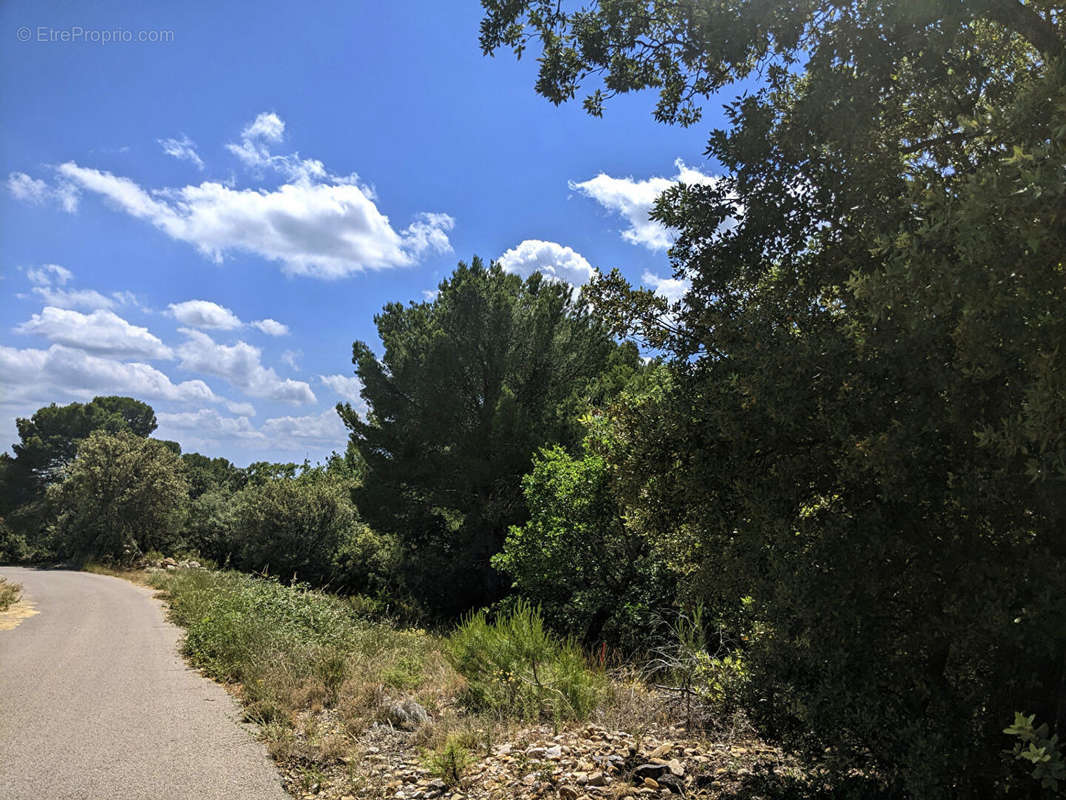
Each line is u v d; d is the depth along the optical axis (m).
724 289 5.32
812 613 3.97
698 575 5.50
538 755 5.52
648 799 4.58
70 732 6.18
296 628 10.68
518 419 21.19
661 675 8.57
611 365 23.98
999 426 3.53
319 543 32.34
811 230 4.98
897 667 4.12
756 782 4.69
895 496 3.74
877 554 3.91
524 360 23.19
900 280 3.41
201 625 11.54
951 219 3.14
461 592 23.25
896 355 3.78
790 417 4.08
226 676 8.88
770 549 4.37
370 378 23.86
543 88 6.02
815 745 4.64
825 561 3.98
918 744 3.68
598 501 12.55
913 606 4.14
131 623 14.39
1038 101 3.25
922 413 3.70
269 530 32.28
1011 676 3.79
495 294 23.19
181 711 7.06
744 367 4.54
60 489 49.16
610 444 5.95
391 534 25.80
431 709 7.42
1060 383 2.84
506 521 21.61
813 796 4.41
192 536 47.44
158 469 48.03
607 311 6.00
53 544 54.31
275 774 5.31
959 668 4.23
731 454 4.68
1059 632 3.33
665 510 5.42
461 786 5.07
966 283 3.15
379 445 23.91
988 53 4.80
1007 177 2.98
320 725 6.66
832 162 4.75
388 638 11.32
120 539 45.31
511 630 8.98
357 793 4.96
